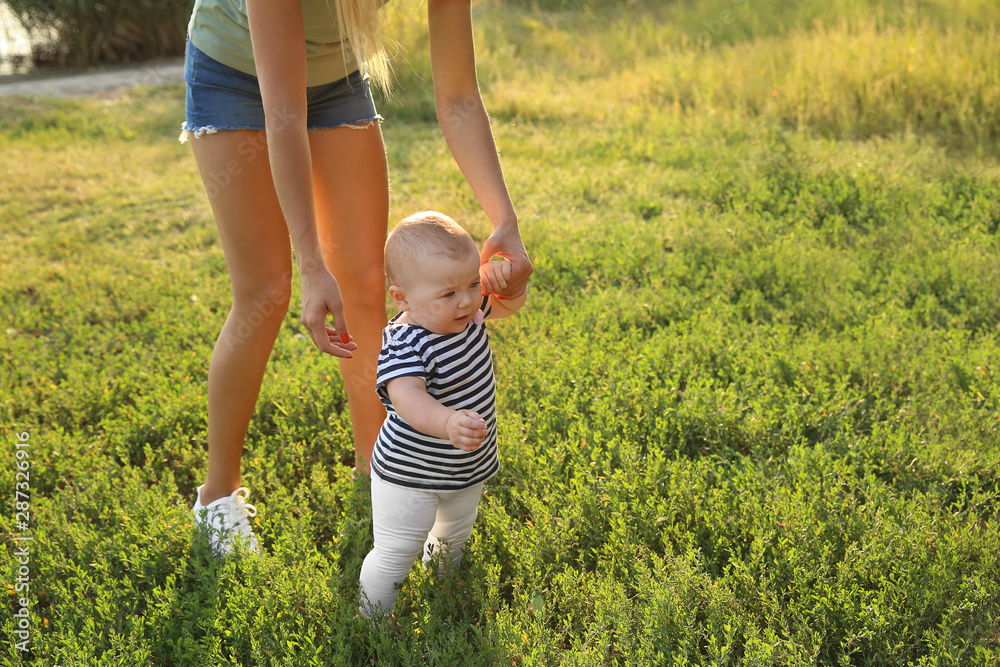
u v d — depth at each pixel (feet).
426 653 7.60
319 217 9.07
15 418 12.55
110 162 27.61
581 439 10.64
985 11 35.68
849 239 17.89
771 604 7.92
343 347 7.45
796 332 14.06
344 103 8.65
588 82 35.32
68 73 45.93
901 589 7.95
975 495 9.50
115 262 19.04
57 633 7.98
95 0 47.09
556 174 23.72
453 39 8.11
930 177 21.09
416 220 7.24
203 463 11.30
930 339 13.07
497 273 7.50
